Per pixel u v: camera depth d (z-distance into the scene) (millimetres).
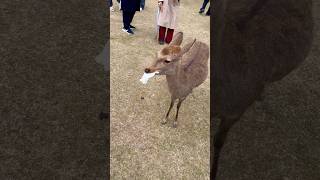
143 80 3133
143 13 6844
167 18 5137
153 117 3719
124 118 3605
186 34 5195
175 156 3203
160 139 3408
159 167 3057
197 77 3295
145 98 3986
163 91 4184
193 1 6961
